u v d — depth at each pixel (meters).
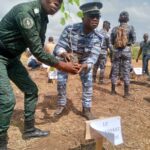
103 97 3.27
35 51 1.79
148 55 5.91
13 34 1.82
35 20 1.80
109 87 3.88
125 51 3.31
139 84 4.22
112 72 3.44
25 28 1.75
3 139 1.76
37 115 2.56
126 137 2.20
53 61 1.83
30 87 2.08
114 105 2.98
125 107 2.94
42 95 3.19
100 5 2.25
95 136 1.63
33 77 4.42
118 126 1.67
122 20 3.38
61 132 2.23
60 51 2.32
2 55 1.86
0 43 1.84
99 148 1.65
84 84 2.49
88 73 2.46
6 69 1.92
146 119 2.62
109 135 1.64
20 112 2.61
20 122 2.40
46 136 2.15
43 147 2.01
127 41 3.34
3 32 1.83
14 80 2.05
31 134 2.13
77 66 1.90
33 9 1.79
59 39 2.40
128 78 3.31
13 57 1.91
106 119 1.64
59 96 2.55
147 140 2.19
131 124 2.47
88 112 2.52
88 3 2.23
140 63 8.49
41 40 1.93
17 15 1.77
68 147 2.01
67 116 2.55
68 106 2.79
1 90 1.75
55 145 2.03
